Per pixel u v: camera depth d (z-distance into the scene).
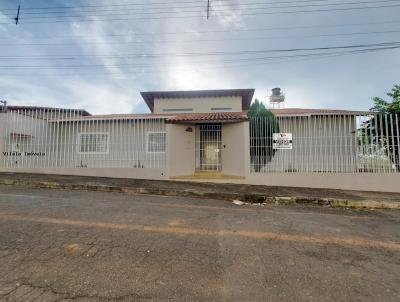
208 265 3.17
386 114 9.91
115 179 10.52
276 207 7.13
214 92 17.58
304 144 10.54
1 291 2.48
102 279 2.76
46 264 3.03
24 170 11.59
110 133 12.14
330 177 10.12
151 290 2.59
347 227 5.12
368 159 9.97
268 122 10.74
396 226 5.38
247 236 4.27
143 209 5.79
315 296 2.59
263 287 2.72
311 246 3.95
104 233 4.07
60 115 13.86
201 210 6.05
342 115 10.42
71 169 11.66
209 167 11.91
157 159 11.42
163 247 3.65
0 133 11.48
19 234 3.89
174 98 18.17
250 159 10.59
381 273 3.14
